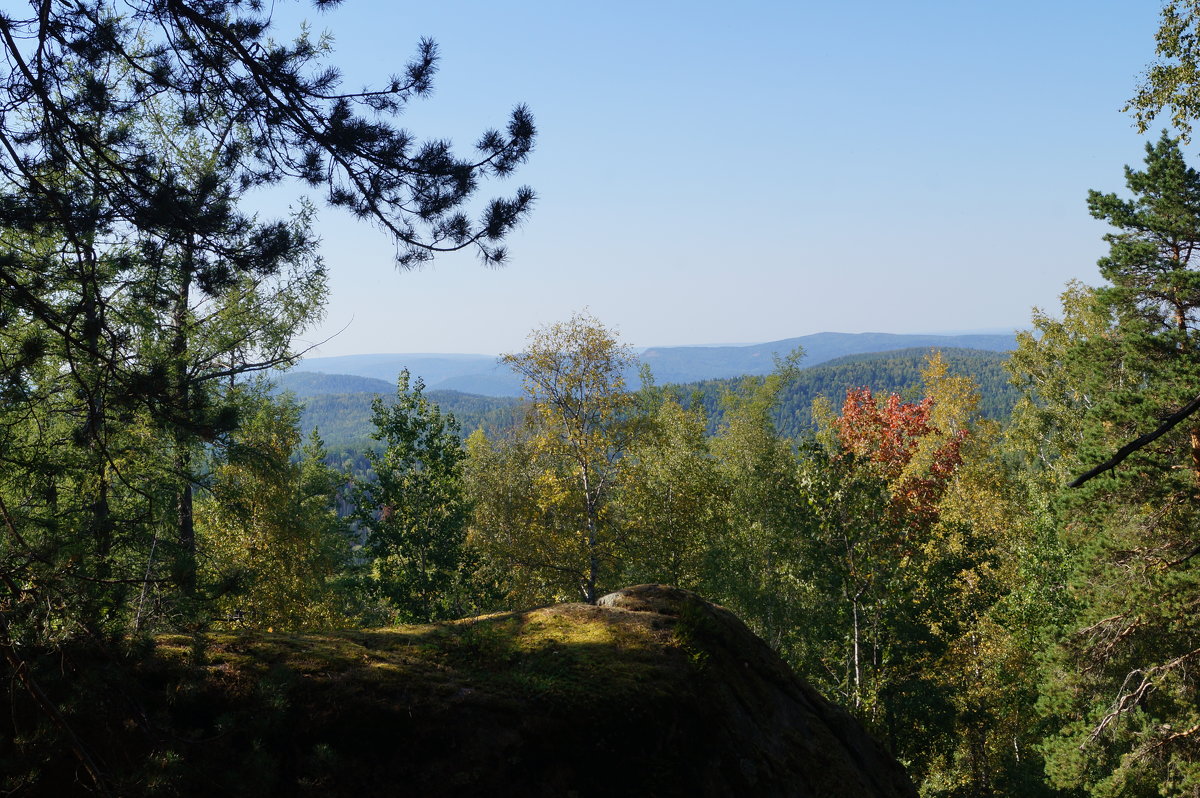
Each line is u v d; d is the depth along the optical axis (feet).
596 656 29.30
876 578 65.36
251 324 51.47
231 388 51.29
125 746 20.88
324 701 24.23
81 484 36.14
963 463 123.95
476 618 32.81
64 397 31.53
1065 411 112.37
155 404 21.70
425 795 23.53
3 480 28.48
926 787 76.79
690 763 27.25
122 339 21.77
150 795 17.83
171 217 21.11
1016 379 119.65
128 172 21.94
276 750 23.08
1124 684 56.54
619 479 85.40
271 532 63.26
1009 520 109.09
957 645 82.28
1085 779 58.13
